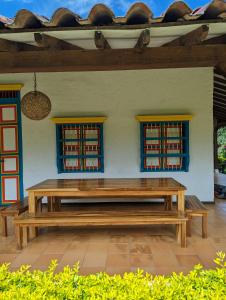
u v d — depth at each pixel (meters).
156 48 3.14
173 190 3.64
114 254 3.22
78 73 5.80
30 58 3.20
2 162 5.96
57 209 4.57
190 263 2.94
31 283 1.88
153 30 2.80
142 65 3.20
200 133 5.74
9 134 5.94
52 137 5.86
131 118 5.81
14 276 1.95
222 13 2.32
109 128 5.83
